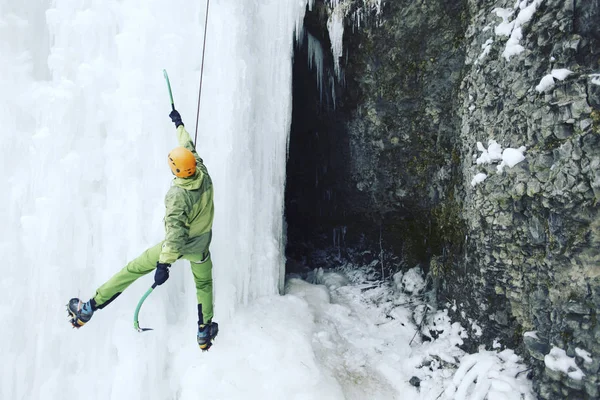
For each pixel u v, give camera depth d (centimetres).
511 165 295
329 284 523
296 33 453
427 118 428
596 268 241
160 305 330
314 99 525
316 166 579
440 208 426
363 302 468
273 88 432
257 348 323
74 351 314
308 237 648
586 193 244
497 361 301
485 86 334
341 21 443
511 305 307
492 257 321
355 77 468
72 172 323
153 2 358
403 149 464
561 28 264
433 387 321
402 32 412
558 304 262
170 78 358
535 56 283
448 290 394
